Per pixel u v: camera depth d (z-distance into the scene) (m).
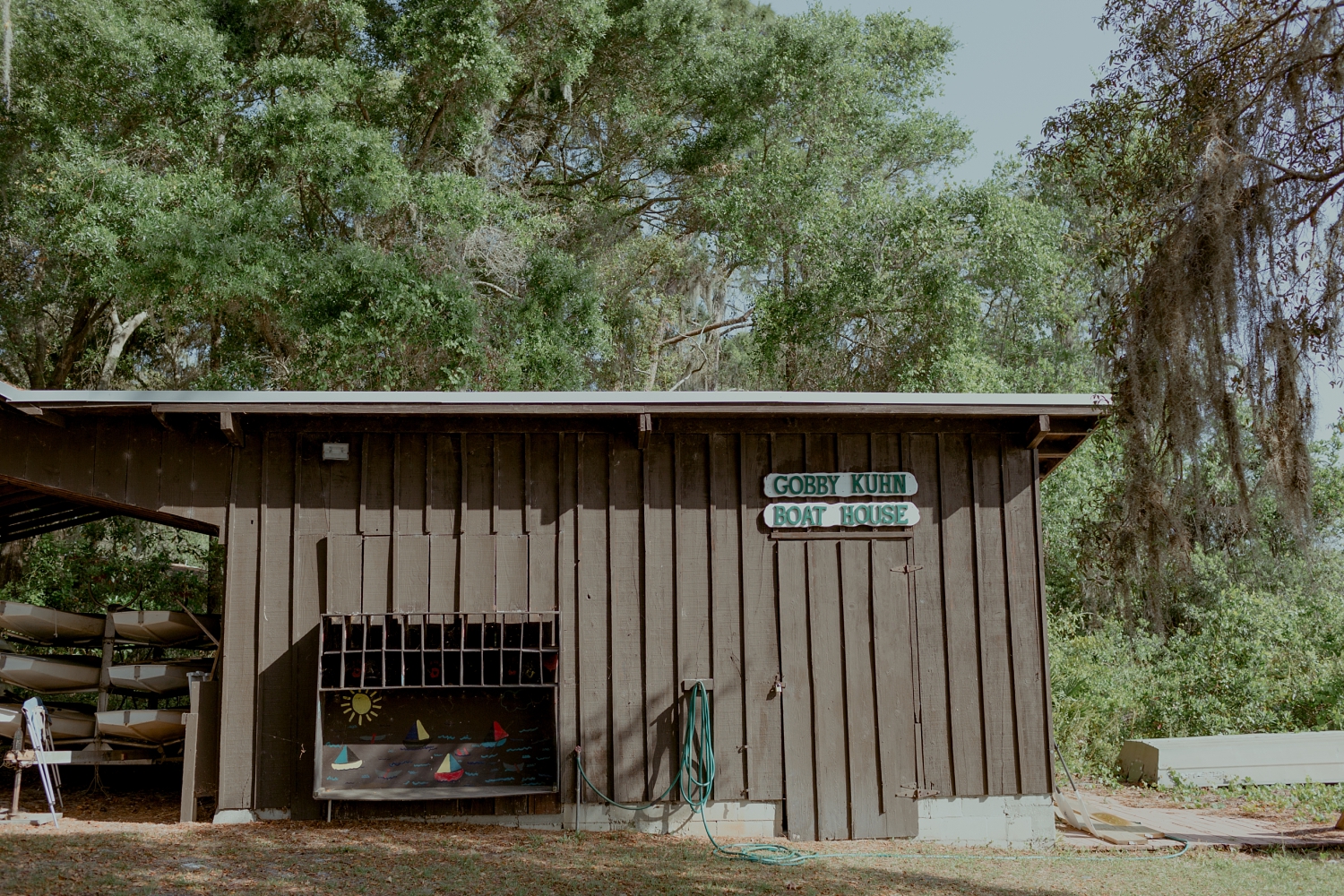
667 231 27.67
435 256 19.11
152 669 10.78
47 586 15.86
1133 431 8.20
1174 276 7.61
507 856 8.15
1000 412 9.56
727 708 9.58
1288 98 7.64
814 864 8.43
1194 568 16.27
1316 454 18.83
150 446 9.52
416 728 9.46
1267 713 15.61
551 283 20.55
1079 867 8.66
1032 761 9.66
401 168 18.73
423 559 9.53
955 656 9.76
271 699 9.30
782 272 23.56
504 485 9.76
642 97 25.88
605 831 9.30
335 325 17.36
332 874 7.34
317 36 20.89
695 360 27.98
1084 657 15.59
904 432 10.08
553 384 20.14
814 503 9.91
